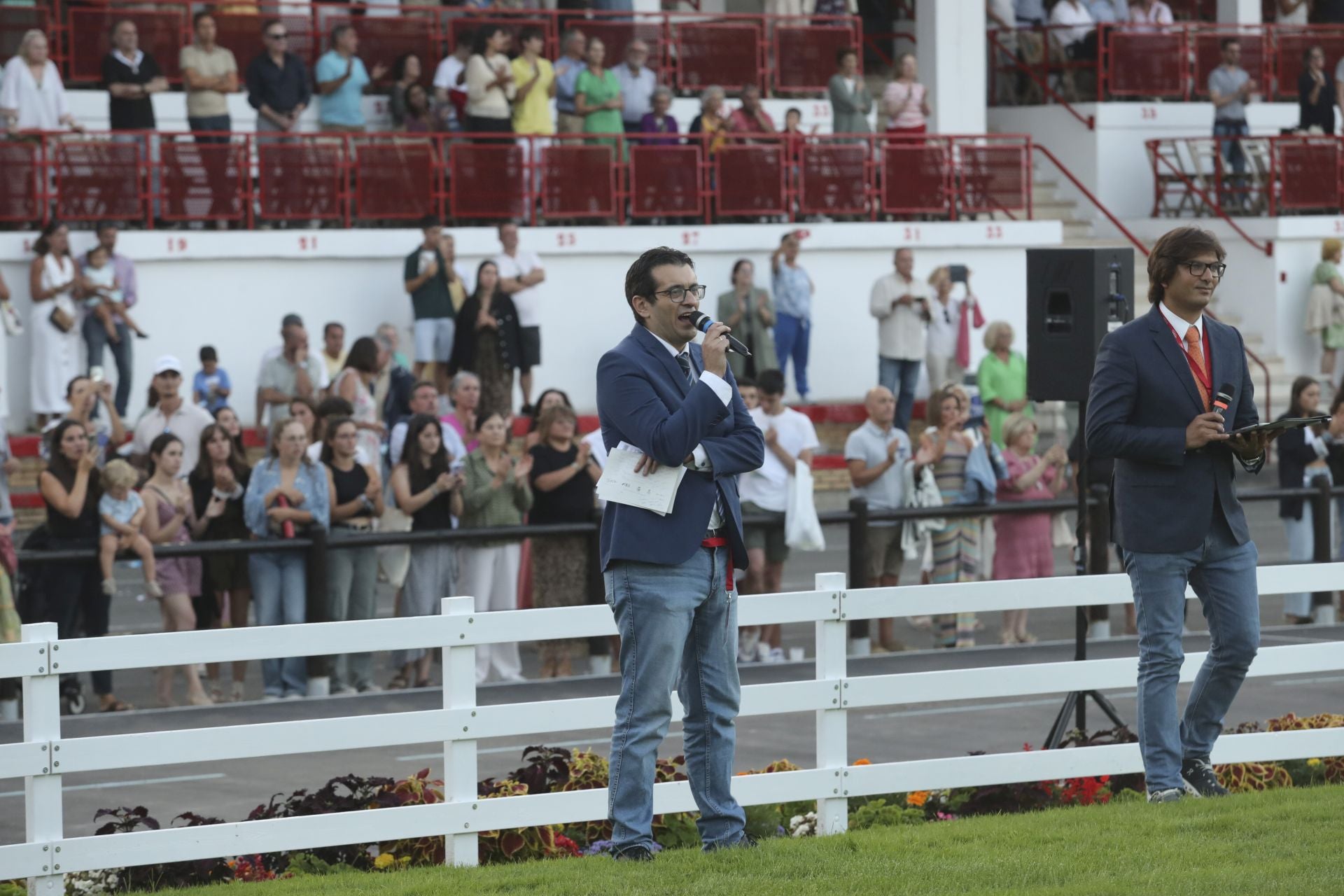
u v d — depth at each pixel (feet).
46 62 180.86
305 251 188.34
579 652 111.65
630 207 204.95
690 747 59.21
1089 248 87.86
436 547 106.73
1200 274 65.26
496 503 109.29
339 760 91.91
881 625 118.52
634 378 55.62
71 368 171.42
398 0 222.48
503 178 198.59
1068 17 254.27
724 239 207.31
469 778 63.31
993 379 159.63
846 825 67.36
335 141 191.31
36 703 58.70
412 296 184.75
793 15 231.50
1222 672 67.00
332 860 66.59
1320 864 56.54
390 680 106.93
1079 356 87.97
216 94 187.62
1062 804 71.97
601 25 219.00
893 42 275.18
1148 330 65.87
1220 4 271.49
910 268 199.00
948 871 56.70
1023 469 121.90
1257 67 261.24
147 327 182.70
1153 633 65.92
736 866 57.21
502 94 197.98
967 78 245.04
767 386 115.03
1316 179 243.19
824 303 213.25
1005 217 237.45
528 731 63.93
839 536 171.53
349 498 107.14
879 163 216.74
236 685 104.37
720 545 57.26
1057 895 53.06
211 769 89.97
